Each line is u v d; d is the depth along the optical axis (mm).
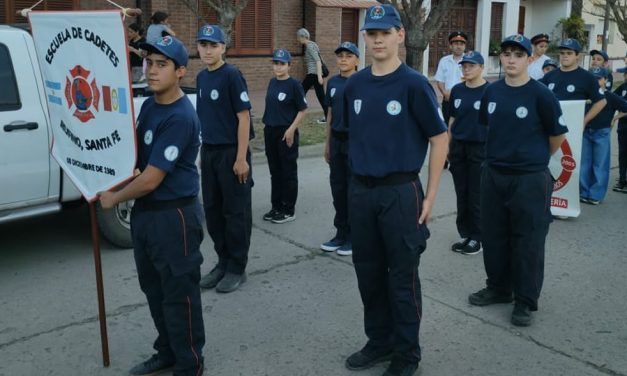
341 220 5777
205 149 4785
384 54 3281
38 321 4332
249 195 4895
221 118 4688
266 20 17188
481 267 5453
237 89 4621
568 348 4027
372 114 3342
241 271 4965
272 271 5312
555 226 6684
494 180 4355
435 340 4117
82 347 3982
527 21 26516
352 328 4277
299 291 4898
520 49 4168
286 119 6469
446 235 6344
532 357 3910
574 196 6855
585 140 7508
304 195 7867
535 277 4309
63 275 5121
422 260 5613
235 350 3953
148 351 3938
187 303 3357
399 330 3510
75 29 3303
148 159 3246
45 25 3508
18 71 4957
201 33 4648
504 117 4242
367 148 3379
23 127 4934
